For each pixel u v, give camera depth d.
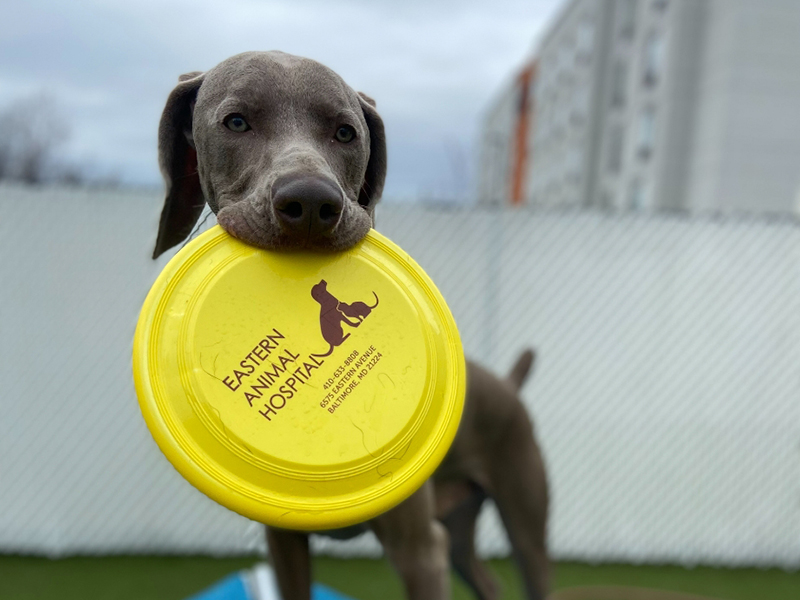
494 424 0.89
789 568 1.60
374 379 0.50
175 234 0.62
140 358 0.46
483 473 0.91
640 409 1.57
